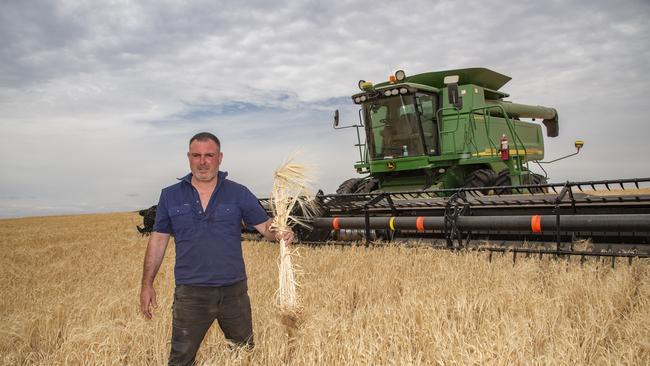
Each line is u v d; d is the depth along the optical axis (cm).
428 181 1222
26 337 464
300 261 771
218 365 371
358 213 967
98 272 862
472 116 1248
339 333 412
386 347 387
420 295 509
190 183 368
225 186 378
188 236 363
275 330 423
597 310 458
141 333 440
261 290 597
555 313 446
